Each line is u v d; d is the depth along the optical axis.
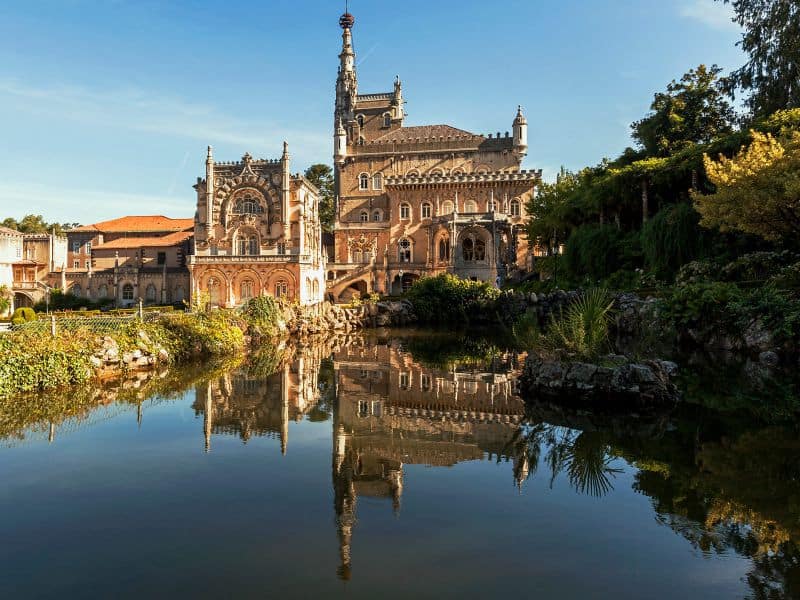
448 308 63.28
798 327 25.11
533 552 8.46
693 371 23.67
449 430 16.30
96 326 29.95
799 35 46.06
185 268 78.06
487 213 75.50
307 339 46.59
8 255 80.00
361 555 8.45
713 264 38.38
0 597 7.29
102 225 86.69
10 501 10.83
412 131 92.50
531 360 21.77
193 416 18.42
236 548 8.74
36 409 19.39
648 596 7.15
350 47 104.44
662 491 10.86
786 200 29.95
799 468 11.98
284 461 13.46
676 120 58.00
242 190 72.00
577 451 13.69
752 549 8.41
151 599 7.22
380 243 86.12
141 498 10.99
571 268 56.62
